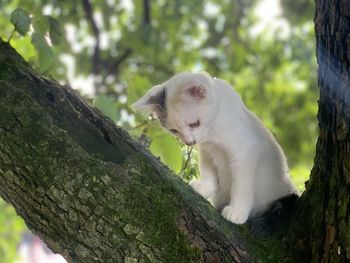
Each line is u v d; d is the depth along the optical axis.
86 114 0.53
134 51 1.99
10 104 0.50
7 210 1.45
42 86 0.52
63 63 1.18
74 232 0.49
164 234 0.49
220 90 0.69
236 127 0.66
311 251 0.53
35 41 0.75
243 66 2.13
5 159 0.49
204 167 0.70
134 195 0.49
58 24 0.84
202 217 0.51
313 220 0.54
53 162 0.48
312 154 2.26
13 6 1.83
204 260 0.50
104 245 0.49
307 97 2.28
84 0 1.81
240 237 0.54
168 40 2.12
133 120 0.83
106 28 1.99
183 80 0.70
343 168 0.51
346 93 0.51
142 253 0.49
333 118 0.52
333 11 0.52
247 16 2.18
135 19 2.02
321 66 0.54
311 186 0.56
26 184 0.49
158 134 0.70
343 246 0.50
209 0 2.20
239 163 0.65
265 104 2.19
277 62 2.20
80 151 0.49
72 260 0.50
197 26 2.16
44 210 0.49
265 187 0.65
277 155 0.67
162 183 0.51
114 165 0.50
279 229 0.57
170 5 2.12
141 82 0.84
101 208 0.48
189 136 0.67
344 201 0.50
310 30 2.03
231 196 0.65
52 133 0.49
